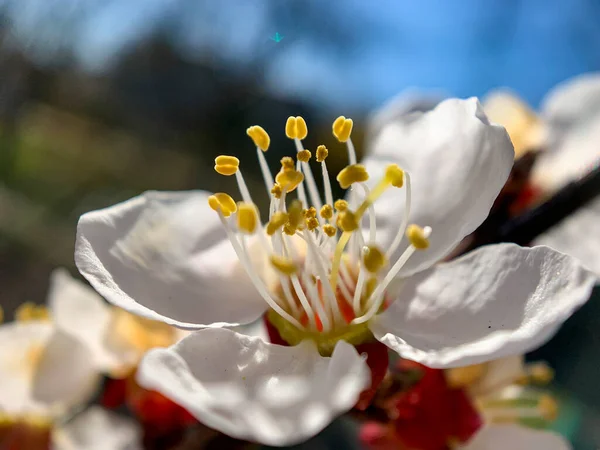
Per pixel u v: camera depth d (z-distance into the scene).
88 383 0.05
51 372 0.05
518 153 0.05
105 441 0.05
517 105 0.05
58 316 0.05
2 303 0.13
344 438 0.07
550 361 0.08
